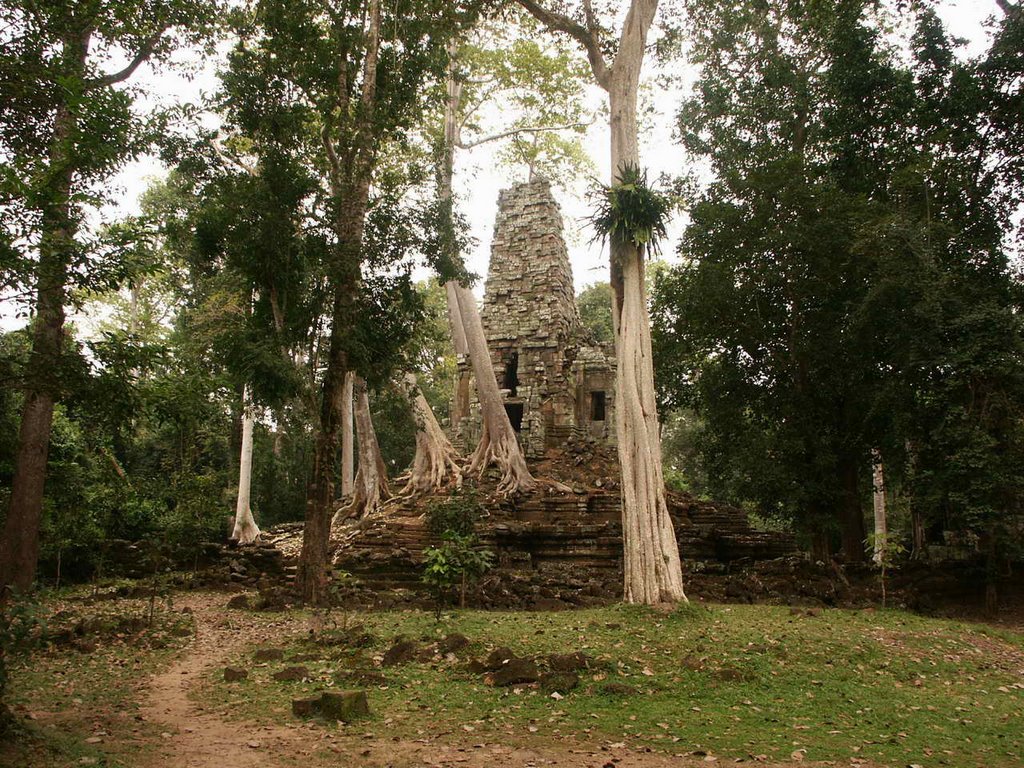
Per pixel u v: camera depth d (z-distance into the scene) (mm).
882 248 17562
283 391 15219
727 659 10398
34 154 11117
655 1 16984
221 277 24172
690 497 24906
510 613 14297
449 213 17672
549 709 7965
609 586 17766
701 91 22703
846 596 17078
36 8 11250
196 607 15531
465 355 30422
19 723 6254
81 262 8086
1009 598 18109
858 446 20422
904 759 6613
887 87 20234
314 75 16188
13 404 18312
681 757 6504
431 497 24656
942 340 17391
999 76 19094
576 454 27141
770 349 20922
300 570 15797
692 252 21531
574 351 29875
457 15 18047
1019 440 16406
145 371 9539
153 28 15375
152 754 6250
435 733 7102
